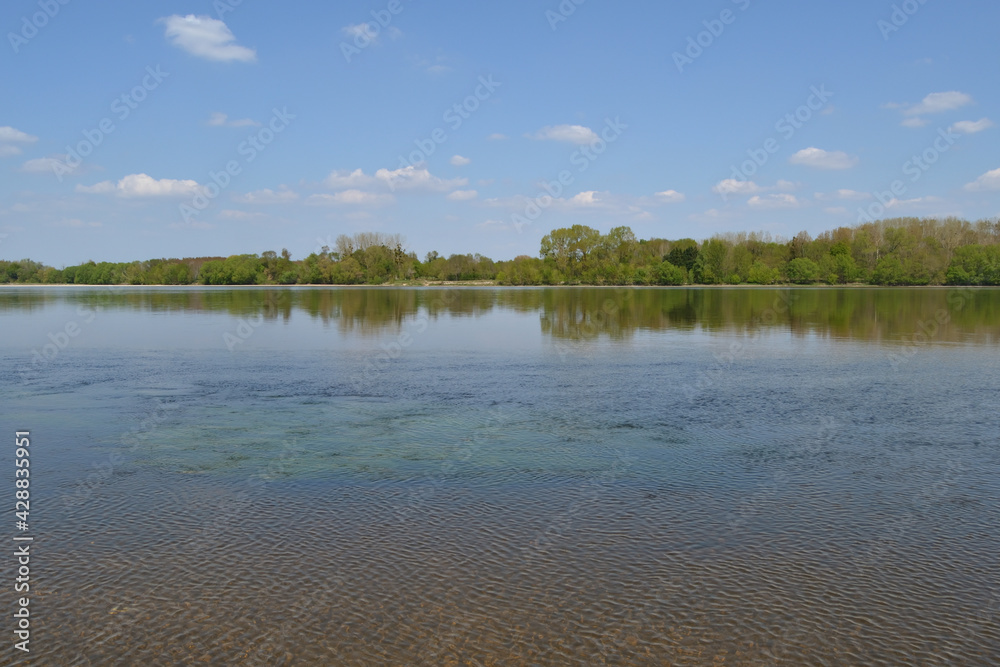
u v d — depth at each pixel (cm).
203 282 14475
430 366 2592
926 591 805
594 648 693
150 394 2019
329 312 5825
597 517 1023
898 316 5169
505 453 1380
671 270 12544
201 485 1173
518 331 4056
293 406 1853
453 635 713
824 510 1055
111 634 716
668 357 2866
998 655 684
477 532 966
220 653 686
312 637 710
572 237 13175
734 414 1753
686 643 702
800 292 10012
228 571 849
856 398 1962
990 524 1002
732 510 1054
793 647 697
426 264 15525
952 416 1727
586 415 1738
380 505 1074
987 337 3666
